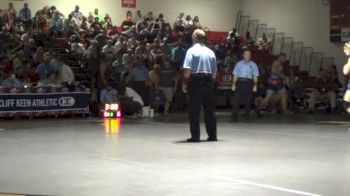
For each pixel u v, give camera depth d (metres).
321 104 19.45
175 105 18.83
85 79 18.42
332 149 8.02
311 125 12.50
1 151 7.79
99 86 16.59
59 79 16.72
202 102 8.96
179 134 10.23
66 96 15.65
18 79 15.55
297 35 24.36
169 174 5.93
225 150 7.86
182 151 7.75
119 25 24.45
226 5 27.08
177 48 20.55
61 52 19.52
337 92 19.34
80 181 5.55
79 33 21.16
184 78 8.85
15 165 6.55
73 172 6.06
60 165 6.54
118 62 18.44
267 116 16.16
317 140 9.22
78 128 11.59
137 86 17.30
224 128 11.57
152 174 5.93
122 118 15.11
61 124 12.79
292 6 24.56
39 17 21.05
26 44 18.20
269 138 9.52
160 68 17.91
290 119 14.71
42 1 22.55
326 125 12.51
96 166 6.46
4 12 20.17
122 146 8.34
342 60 22.33
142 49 19.88
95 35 21.16
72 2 23.27
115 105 15.39
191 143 8.73
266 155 7.36
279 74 17.38
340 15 22.27
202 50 8.80
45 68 16.44
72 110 15.74
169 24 24.72
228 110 19.61
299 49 24.23
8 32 18.83
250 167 6.38
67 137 9.69
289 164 6.61
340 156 7.29
